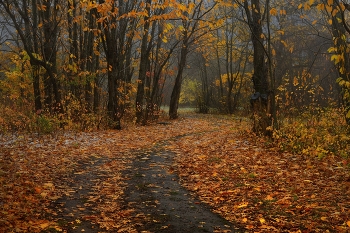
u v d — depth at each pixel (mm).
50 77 16078
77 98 19016
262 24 13773
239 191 7176
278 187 7266
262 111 13242
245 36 36156
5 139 12680
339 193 6488
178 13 10711
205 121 26141
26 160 9281
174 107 29906
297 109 14000
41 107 17016
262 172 8555
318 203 6066
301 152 10289
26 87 20000
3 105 18641
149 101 26359
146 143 13859
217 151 11516
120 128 18500
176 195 7148
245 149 11438
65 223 5496
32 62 16297
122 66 23047
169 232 5234
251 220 5668
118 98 18781
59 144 12102
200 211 6203
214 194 7141
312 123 12219
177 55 34844
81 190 7379
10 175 7703
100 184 7855
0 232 4758
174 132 18094
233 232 5215
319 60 32312
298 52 33562
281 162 9359
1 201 6027
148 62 27641
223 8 33188
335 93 22141
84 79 17922
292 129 11656
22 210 5758
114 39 17547
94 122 17656
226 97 40000
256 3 13414
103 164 9781
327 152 9555
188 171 9086
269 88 13656
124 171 9117
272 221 5520
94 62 23156
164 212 6137
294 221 5445
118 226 5422
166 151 12109
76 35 20047
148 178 8445
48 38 16453
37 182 7555
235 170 8859
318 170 8297
